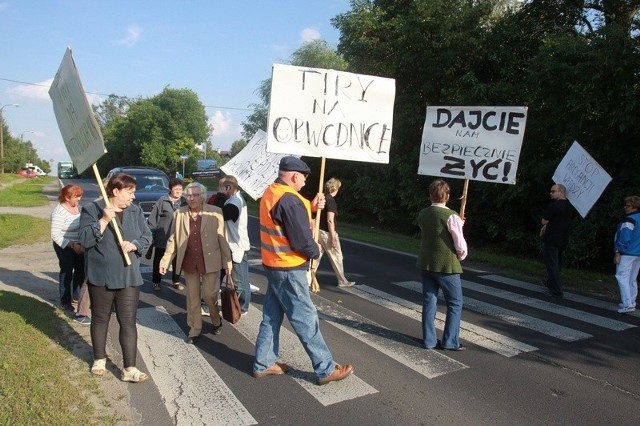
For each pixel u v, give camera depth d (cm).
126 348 426
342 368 441
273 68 563
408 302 723
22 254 1051
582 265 1162
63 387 395
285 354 504
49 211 1955
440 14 1666
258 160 768
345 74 584
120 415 368
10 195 2633
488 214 1470
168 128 6688
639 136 1043
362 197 2053
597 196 779
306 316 421
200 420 371
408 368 476
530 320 653
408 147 1792
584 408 403
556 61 1120
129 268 422
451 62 1625
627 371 484
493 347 541
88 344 505
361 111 594
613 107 1002
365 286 826
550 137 1230
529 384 446
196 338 536
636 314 704
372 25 1930
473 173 629
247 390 421
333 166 2269
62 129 476
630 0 1280
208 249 522
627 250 702
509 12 1603
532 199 1332
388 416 382
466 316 664
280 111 568
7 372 413
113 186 417
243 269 621
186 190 520
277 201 410
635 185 1044
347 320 627
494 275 984
